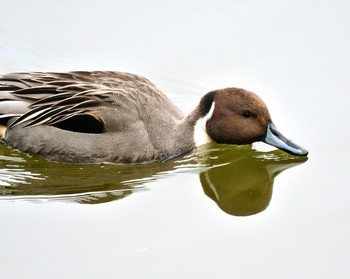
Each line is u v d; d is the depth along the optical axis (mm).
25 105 14367
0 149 14625
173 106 15281
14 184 13969
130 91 14570
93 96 14312
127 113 14281
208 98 14805
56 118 14266
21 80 14625
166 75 17234
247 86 16641
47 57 17797
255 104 14508
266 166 14906
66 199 13516
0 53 18094
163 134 14594
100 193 13750
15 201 13398
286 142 14484
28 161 14547
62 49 17984
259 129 14570
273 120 15578
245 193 14109
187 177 14391
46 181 14094
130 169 14484
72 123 14234
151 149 14438
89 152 14250
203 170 14609
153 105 14656
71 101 14320
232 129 14664
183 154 14875
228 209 13547
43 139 14266
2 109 14422
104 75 14945
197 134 14906
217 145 15094
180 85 16969
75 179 14195
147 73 17297
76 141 14211
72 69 17344
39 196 13594
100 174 14398
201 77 17203
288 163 14914
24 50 18094
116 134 14227
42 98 14398
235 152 15172
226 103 14656
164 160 14711
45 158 14461
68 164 14438
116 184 14086
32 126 14289
